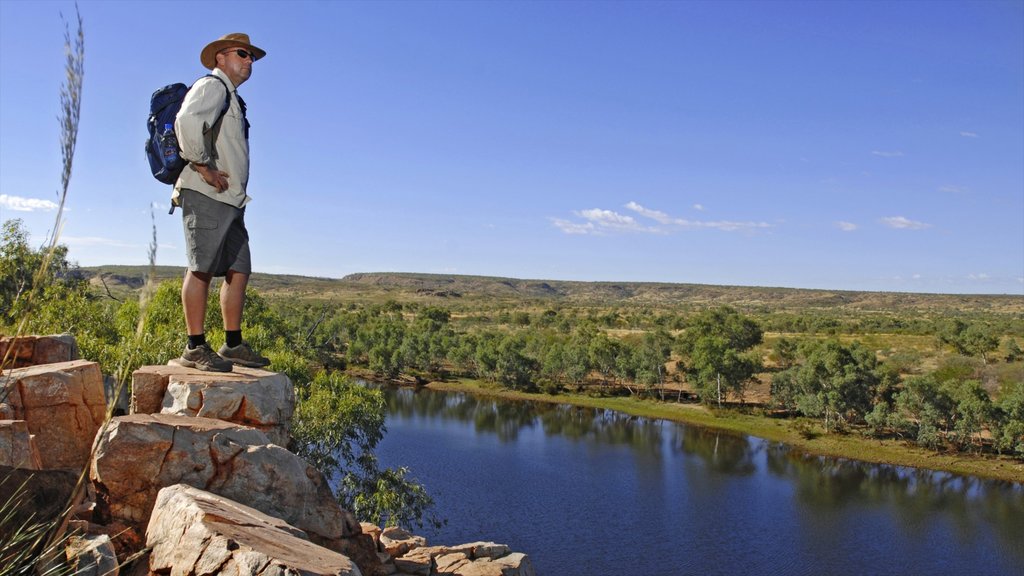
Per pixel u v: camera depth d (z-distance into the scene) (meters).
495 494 49.69
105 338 23.09
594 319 194.12
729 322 141.75
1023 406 67.19
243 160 6.04
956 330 131.38
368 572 6.17
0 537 4.00
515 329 181.00
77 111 2.53
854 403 76.88
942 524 47.41
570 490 51.56
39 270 2.95
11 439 5.00
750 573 38.66
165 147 5.72
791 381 84.56
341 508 6.18
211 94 5.61
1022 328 160.00
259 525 4.52
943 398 70.50
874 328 175.12
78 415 6.05
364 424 32.66
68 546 4.11
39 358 7.23
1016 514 49.84
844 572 39.16
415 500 32.44
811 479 57.81
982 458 66.00
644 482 54.78
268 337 34.19
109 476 5.07
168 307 25.94
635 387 104.12
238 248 6.34
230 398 6.09
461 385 103.69
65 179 2.57
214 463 5.32
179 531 4.34
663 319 192.62
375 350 106.25
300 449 29.00
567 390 101.88
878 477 59.31
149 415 5.59
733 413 84.69
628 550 40.91
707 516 47.38
